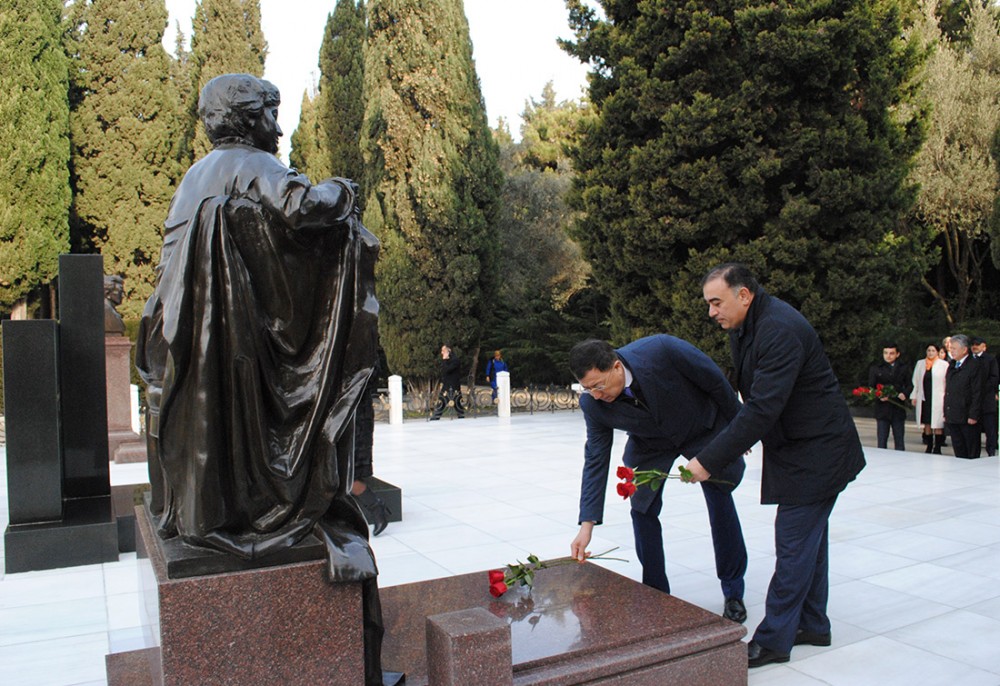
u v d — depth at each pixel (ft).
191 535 7.12
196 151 70.74
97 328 21.08
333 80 75.05
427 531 19.56
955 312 57.47
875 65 34.76
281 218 7.13
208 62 71.72
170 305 7.07
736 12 34.71
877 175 34.81
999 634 12.32
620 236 40.09
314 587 7.22
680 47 36.65
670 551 17.29
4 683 11.28
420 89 52.44
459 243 53.88
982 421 31.07
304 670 7.20
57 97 58.39
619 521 20.33
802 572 11.07
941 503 22.11
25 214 56.03
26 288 57.11
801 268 36.45
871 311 36.24
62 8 60.64
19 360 17.97
